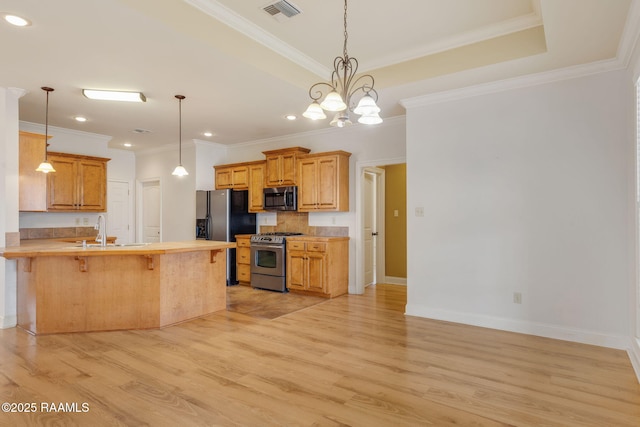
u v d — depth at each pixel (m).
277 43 3.52
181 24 2.75
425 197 4.27
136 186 7.60
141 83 3.77
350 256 5.70
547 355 3.12
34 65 3.30
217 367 2.87
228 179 6.70
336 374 2.76
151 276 3.87
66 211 5.59
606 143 3.33
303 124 5.50
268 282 5.81
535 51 3.17
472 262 3.99
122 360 3.00
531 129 3.67
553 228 3.56
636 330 2.97
